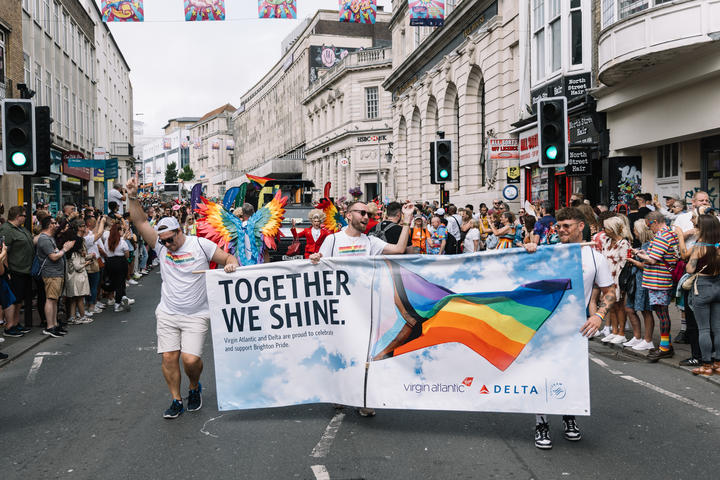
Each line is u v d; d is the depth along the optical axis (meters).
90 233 11.81
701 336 7.08
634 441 5.03
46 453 4.94
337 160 57.56
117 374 7.43
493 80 23.52
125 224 15.52
